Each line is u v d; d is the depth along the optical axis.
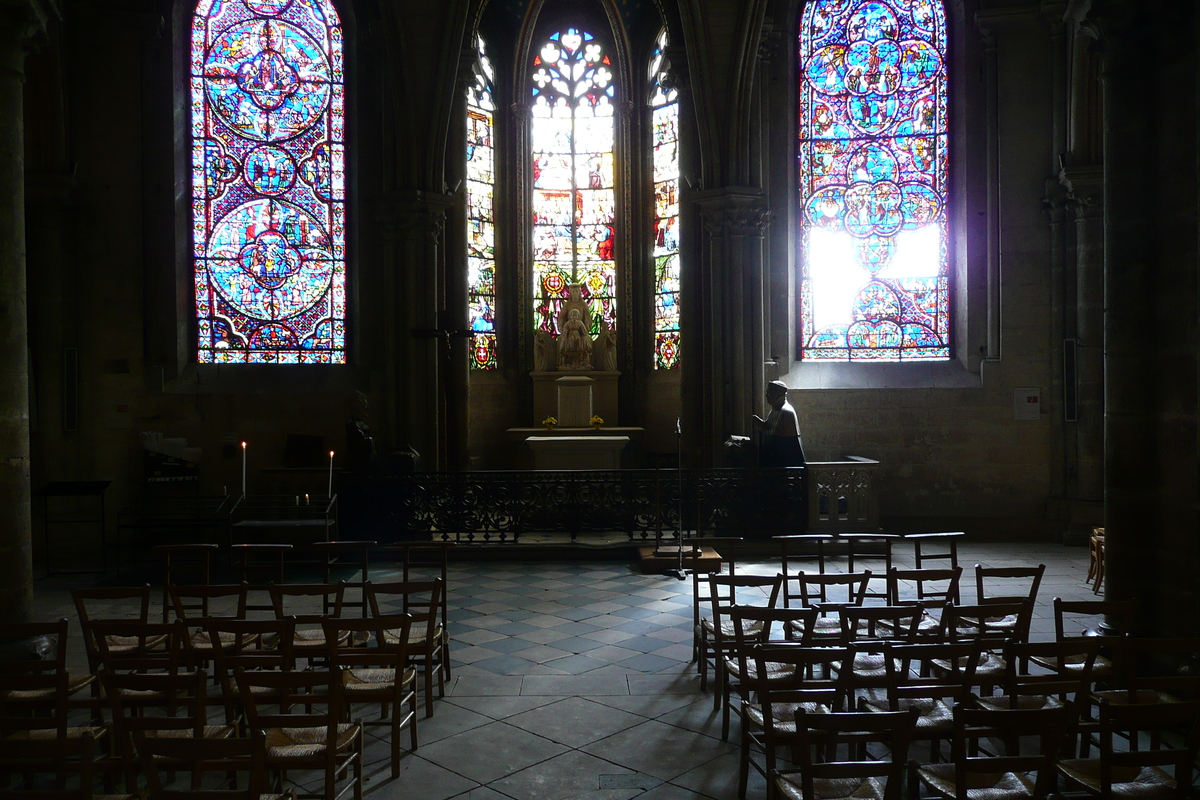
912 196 19.86
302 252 19.62
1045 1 18.17
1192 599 8.04
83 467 17.94
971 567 14.89
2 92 7.90
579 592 13.02
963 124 19.28
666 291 23.59
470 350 23.27
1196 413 8.06
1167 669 7.96
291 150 19.59
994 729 4.68
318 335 19.67
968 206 19.17
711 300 18.94
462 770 6.68
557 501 17.56
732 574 8.62
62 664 6.10
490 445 23.66
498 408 23.81
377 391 19.20
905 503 19.16
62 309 17.62
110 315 18.20
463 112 20.02
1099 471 17.66
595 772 6.64
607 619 11.41
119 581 14.45
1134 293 8.37
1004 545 17.48
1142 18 8.23
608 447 19.69
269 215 19.52
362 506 16.06
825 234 20.06
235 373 19.17
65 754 4.26
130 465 18.17
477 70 23.22
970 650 5.75
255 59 19.47
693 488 16.33
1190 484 8.07
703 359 19.59
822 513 16.47
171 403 18.45
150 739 4.32
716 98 18.44
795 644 7.49
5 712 5.92
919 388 19.14
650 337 24.05
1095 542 12.83
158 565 15.69
